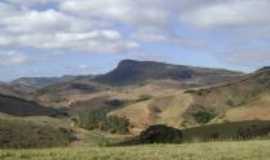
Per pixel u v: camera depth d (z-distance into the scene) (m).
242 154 27.59
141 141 57.62
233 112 183.62
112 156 23.91
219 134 79.00
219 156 26.12
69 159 22.36
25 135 101.44
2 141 90.88
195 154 26.56
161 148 30.11
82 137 130.00
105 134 175.50
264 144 35.34
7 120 108.19
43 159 21.95
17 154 22.86
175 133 58.59
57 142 109.00
